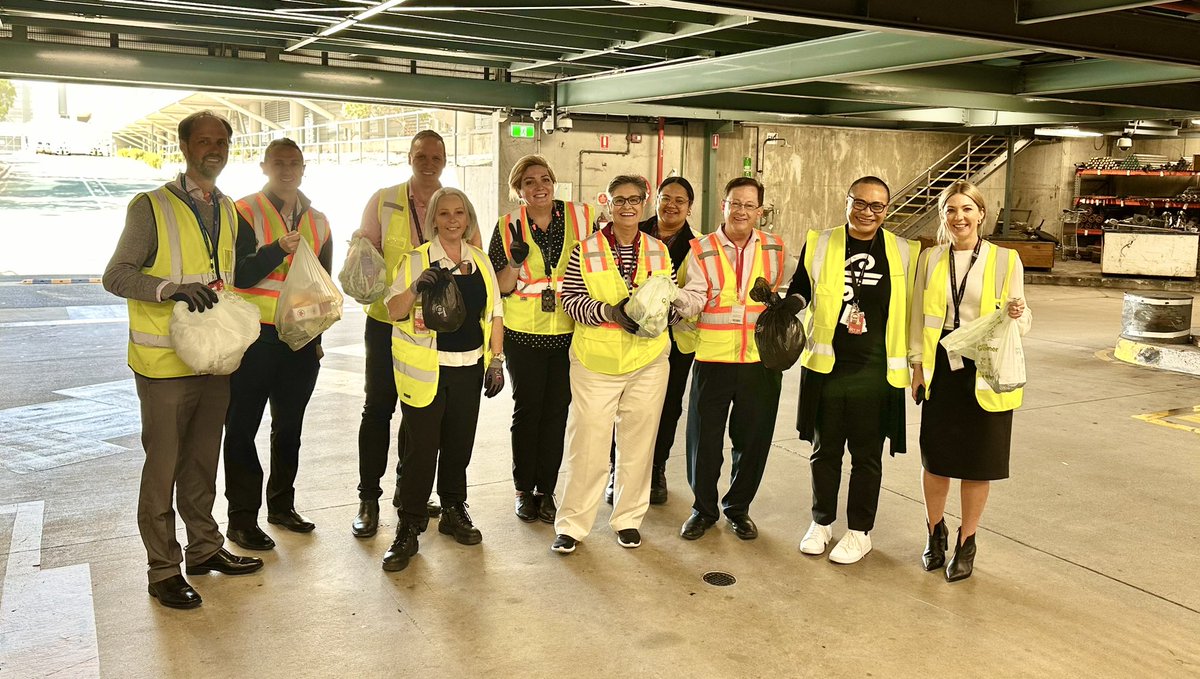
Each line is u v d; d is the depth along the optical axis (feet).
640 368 12.17
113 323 30.42
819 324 12.04
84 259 49.21
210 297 10.07
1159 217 56.65
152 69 30.71
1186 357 25.79
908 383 12.03
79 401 20.29
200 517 11.31
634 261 12.36
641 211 12.28
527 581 11.47
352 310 35.19
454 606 10.72
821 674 9.35
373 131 75.46
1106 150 59.62
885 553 12.67
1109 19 22.08
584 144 44.68
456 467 12.59
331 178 71.92
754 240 12.81
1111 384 24.30
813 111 42.78
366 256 12.07
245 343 10.26
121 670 9.14
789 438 18.70
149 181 111.55
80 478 15.08
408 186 13.42
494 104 37.73
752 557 12.42
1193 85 36.83
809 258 12.20
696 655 9.69
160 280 9.96
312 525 13.00
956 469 11.44
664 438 14.52
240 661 9.37
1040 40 21.26
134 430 18.04
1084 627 10.53
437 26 27.22
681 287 13.37
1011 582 11.75
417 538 12.62
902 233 54.54
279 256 11.57
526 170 13.10
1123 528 13.73
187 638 9.82
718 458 13.02
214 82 31.81
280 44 31.91
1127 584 11.74
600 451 12.25
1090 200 56.44
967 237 11.39
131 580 11.23
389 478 15.48
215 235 10.66
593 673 9.27
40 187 96.73
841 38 26.35
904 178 55.42
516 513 13.92
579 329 12.28
